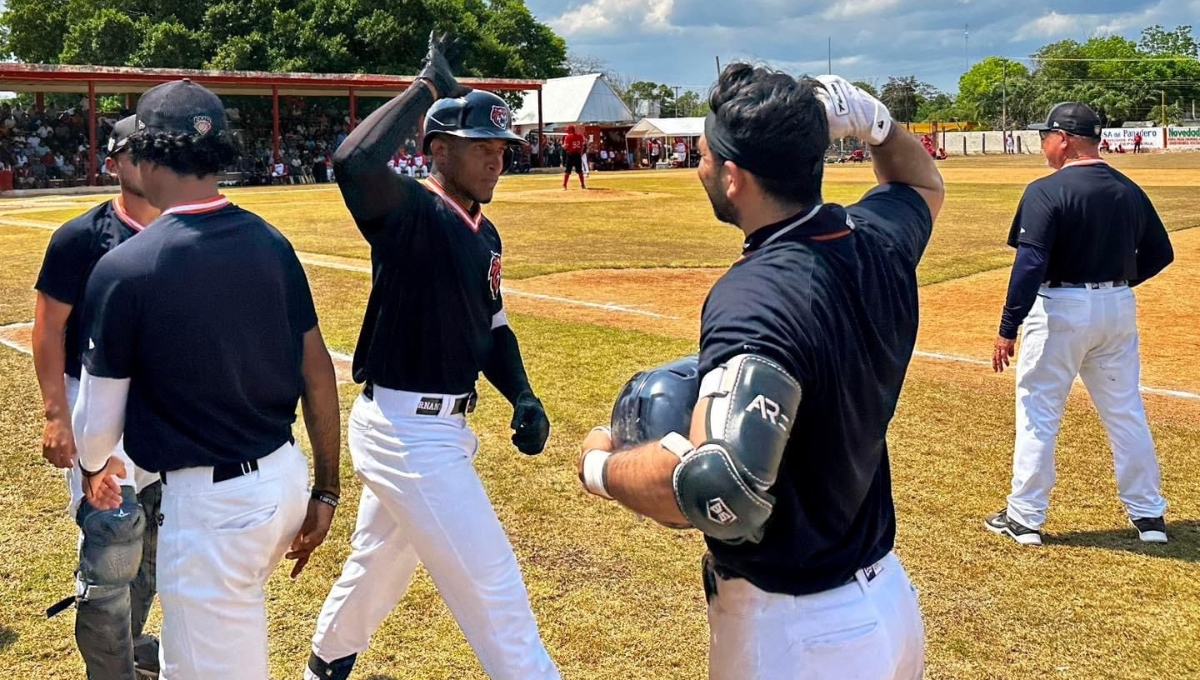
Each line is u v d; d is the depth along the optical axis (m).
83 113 43.53
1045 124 4.74
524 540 4.72
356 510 5.05
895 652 2.07
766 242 1.90
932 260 14.85
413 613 4.04
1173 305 11.23
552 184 37.28
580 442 6.13
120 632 3.00
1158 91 104.69
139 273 2.43
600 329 9.56
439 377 2.96
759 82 1.87
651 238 17.75
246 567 2.60
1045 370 4.66
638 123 61.12
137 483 3.29
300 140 48.47
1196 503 5.28
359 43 51.44
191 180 2.54
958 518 5.06
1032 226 4.57
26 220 22.00
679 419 1.96
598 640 3.82
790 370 1.72
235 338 2.52
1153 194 26.39
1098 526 4.99
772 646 1.97
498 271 3.10
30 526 4.78
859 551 2.02
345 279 12.47
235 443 2.57
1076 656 3.74
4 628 3.82
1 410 6.59
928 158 2.36
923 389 7.56
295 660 3.66
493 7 69.56
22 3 53.66
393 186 2.76
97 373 2.47
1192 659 3.72
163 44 48.81
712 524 1.67
